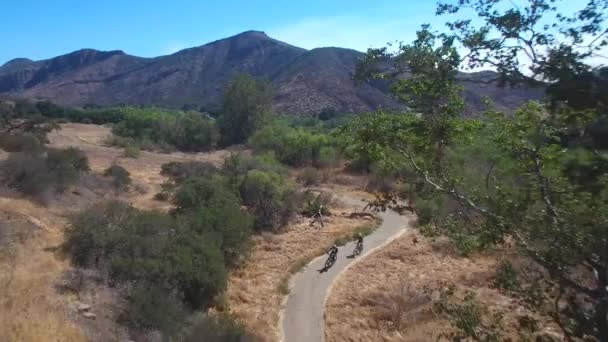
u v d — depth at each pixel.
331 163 46.81
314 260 21.86
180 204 23.62
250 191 29.12
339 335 14.55
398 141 6.19
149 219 17.84
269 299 17.16
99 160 41.62
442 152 6.33
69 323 10.78
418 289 17.78
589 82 4.59
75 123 75.81
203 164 37.91
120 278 14.52
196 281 15.73
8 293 11.38
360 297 17.48
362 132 6.27
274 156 48.91
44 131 42.53
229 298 16.97
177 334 12.76
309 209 29.95
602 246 4.91
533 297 5.85
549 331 9.95
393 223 28.48
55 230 17.91
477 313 6.54
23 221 17.52
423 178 6.21
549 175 5.36
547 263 5.18
